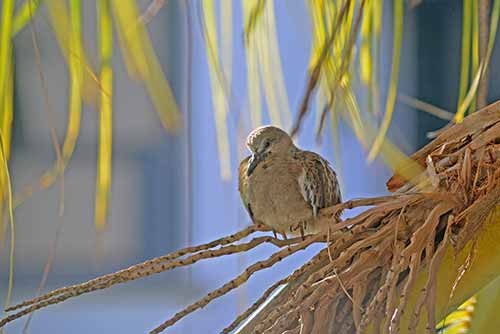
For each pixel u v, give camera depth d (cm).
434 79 1459
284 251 493
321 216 693
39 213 1552
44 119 1480
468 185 506
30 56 1444
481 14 506
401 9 489
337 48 470
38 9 411
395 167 466
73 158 1505
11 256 409
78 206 1548
